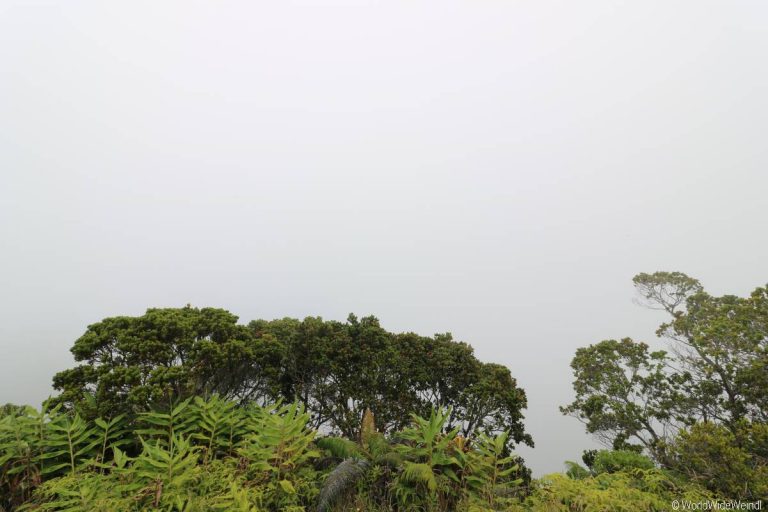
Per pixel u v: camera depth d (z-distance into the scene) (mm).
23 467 4742
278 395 10039
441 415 6164
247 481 4875
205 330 8133
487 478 5512
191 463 4770
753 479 6414
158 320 7348
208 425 6082
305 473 5570
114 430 5848
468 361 13250
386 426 11562
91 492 4027
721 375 12609
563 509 4734
